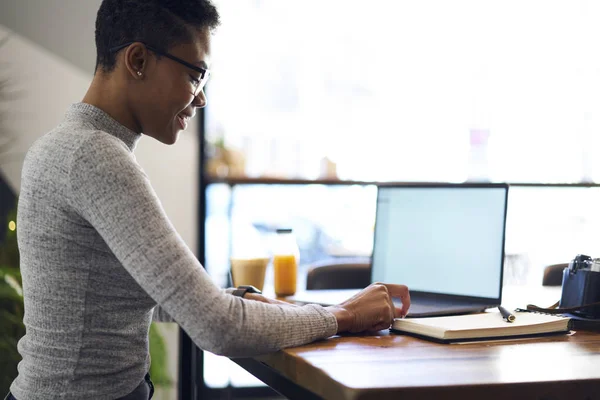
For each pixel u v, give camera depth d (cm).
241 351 112
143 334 127
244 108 379
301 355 112
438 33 405
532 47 417
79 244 115
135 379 125
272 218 377
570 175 427
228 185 362
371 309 132
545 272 240
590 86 425
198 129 351
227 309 111
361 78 397
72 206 112
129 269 109
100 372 119
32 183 116
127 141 127
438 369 104
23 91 328
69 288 116
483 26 410
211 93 373
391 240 195
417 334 130
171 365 342
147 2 122
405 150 407
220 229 363
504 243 164
